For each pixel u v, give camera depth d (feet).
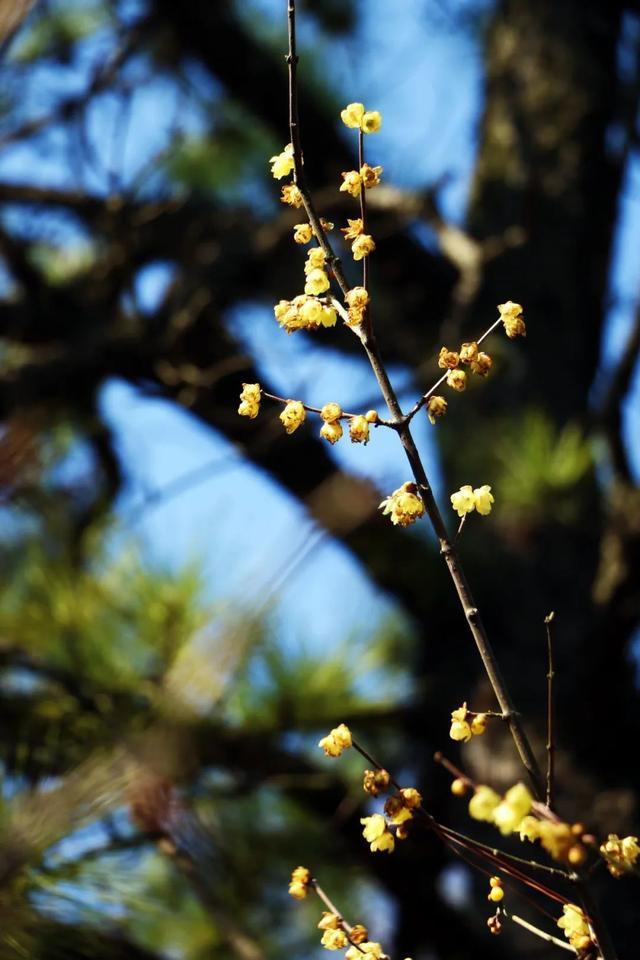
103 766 8.48
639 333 14.33
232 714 11.50
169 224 17.42
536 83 17.57
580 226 16.97
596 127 17.35
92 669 10.49
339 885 14.83
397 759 15.60
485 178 17.38
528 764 8.33
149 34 17.78
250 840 13.47
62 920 9.25
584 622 14.62
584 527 15.08
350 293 8.43
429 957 15.11
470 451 15.71
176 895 10.18
